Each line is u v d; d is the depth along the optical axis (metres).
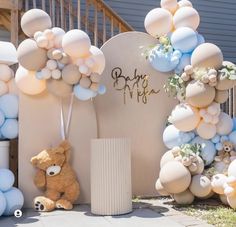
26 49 4.03
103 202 3.97
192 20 4.70
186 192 4.34
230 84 4.33
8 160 4.36
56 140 4.51
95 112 4.71
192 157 4.25
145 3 8.30
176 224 3.59
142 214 4.00
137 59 4.98
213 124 4.50
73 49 4.04
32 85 4.31
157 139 5.02
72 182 4.35
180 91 4.53
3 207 3.81
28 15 4.14
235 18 9.16
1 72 4.38
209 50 4.36
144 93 5.00
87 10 6.00
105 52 4.86
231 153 4.52
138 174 4.93
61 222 3.72
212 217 3.81
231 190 3.96
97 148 4.02
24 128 4.41
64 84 4.19
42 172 4.30
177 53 4.64
